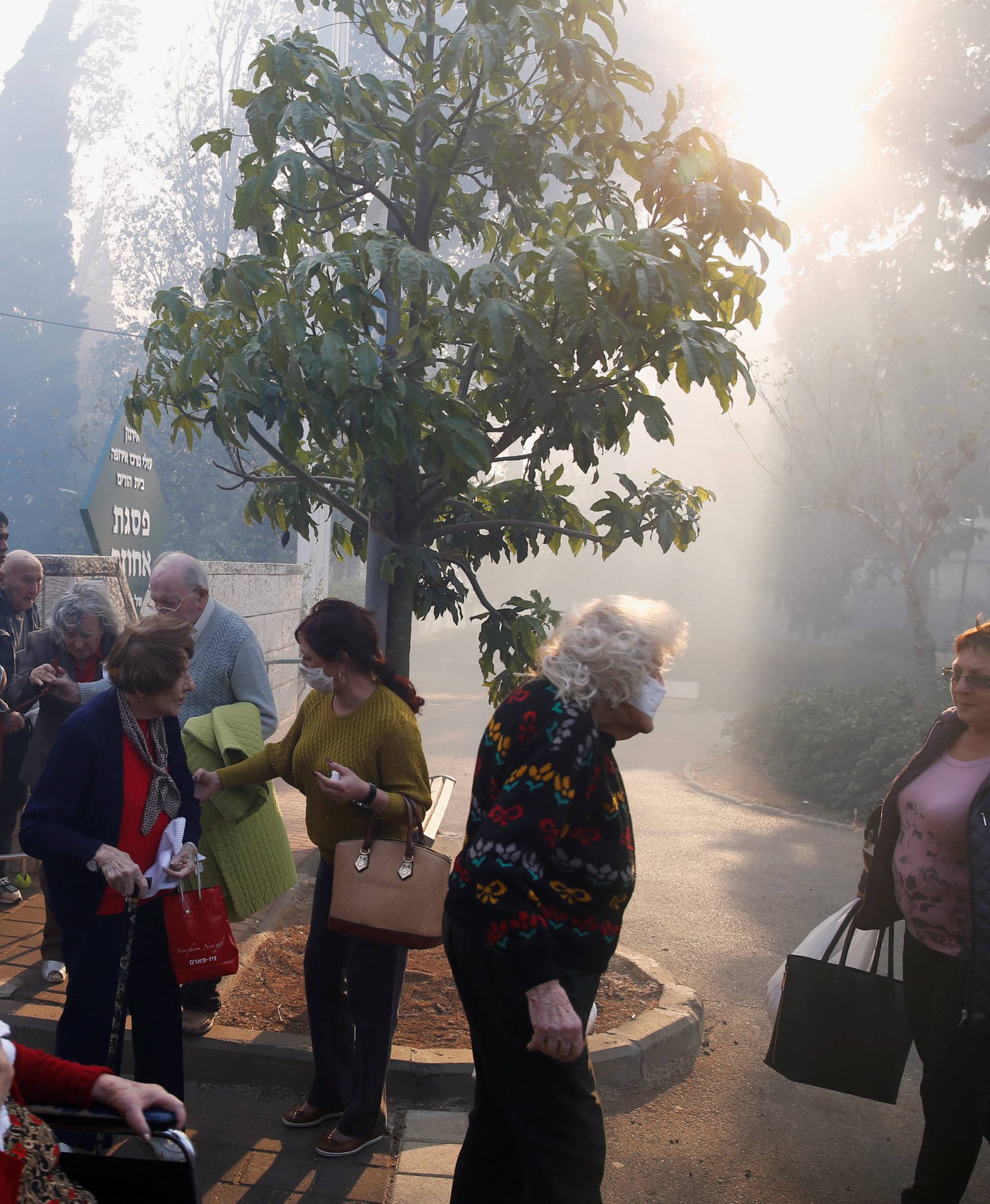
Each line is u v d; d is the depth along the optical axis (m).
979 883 2.79
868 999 3.17
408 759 3.14
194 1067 3.68
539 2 4.14
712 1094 3.96
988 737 3.06
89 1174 1.78
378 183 4.43
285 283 4.10
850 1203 3.26
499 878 2.12
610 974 4.91
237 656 3.80
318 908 3.36
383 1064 3.23
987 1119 2.94
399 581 4.41
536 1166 2.21
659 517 4.42
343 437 5.18
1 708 4.47
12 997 4.00
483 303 3.53
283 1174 3.13
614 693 2.26
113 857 2.68
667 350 3.75
